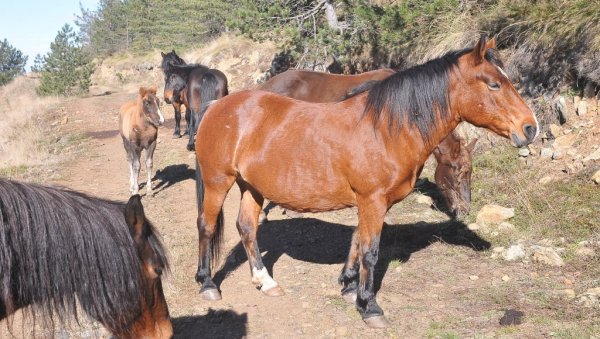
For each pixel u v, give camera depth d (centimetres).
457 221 682
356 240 506
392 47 1138
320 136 462
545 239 598
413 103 441
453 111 454
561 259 545
